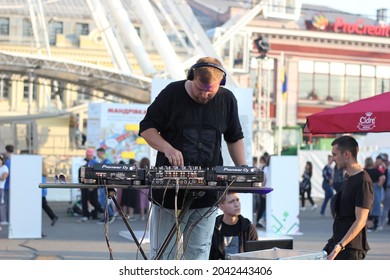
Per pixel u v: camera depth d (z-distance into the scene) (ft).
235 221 28.22
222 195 17.88
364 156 116.57
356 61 228.43
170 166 18.52
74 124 174.70
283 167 65.00
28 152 131.34
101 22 124.26
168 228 19.84
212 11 219.82
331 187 91.86
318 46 223.51
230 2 227.81
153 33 93.91
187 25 101.50
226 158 45.50
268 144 144.15
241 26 130.31
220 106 19.85
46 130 177.06
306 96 222.28
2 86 208.95
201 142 19.65
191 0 227.20
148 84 111.24
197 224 19.98
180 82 19.85
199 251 20.08
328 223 81.00
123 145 91.50
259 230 69.10
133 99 132.67
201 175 17.70
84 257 47.70
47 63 113.29
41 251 51.21
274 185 65.00
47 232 64.90
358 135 154.20
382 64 231.30
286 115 218.79
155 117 19.85
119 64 124.16
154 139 19.45
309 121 29.78
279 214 65.10
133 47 106.73
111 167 17.38
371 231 72.74
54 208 97.55
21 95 209.87
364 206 24.90
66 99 208.03
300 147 158.51
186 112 19.60
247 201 56.18
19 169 59.88
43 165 70.54
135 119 91.86
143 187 17.49
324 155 130.82
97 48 214.07
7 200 73.97
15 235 59.88
